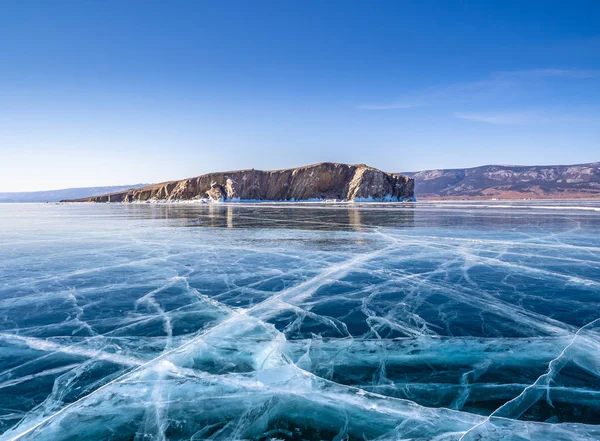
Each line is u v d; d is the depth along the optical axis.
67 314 7.45
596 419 3.88
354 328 6.52
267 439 3.67
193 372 5.00
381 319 6.96
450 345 5.75
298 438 3.67
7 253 15.18
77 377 4.88
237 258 13.61
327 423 3.90
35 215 49.16
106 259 13.68
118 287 9.60
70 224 31.06
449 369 5.01
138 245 17.27
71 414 4.07
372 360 5.30
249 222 30.62
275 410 4.14
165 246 16.81
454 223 26.44
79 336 6.27
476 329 6.41
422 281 9.90
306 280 10.16
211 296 8.69
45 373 4.99
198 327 6.66
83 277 10.78
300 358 5.38
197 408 4.20
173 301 8.30
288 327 6.60
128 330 6.53
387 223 27.64
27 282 10.19
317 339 6.04
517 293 8.64
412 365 5.14
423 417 3.95
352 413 4.05
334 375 4.89
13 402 4.31
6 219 39.59
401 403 4.22
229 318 7.12
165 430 3.80
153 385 4.66
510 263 12.12
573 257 13.06
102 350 5.70
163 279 10.45
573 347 5.62
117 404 4.26
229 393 4.48
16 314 7.46
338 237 19.39
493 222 26.81
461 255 13.62
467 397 4.33
